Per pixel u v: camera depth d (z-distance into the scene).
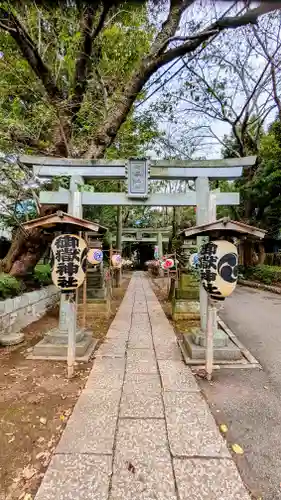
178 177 3.95
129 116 6.26
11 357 3.28
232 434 1.92
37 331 4.37
